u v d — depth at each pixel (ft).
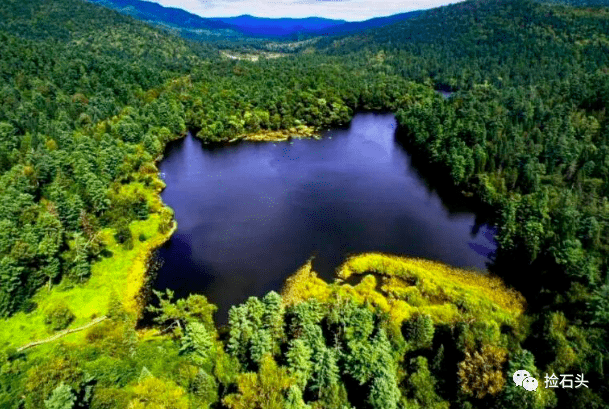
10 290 273.95
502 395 189.47
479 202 442.91
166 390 178.70
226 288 315.58
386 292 309.42
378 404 189.57
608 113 545.03
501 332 250.98
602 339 220.84
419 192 483.10
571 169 424.87
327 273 333.42
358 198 469.16
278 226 406.41
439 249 365.61
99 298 299.17
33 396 176.35
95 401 175.63
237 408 178.91
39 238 310.24
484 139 517.96
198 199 467.93
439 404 200.44
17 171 396.37
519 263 329.93
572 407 184.34
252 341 219.20
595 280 271.90
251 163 584.40
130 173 481.87
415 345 240.94
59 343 254.88
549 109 594.65
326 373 202.59
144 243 369.71
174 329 259.60
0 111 522.88
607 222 327.06
